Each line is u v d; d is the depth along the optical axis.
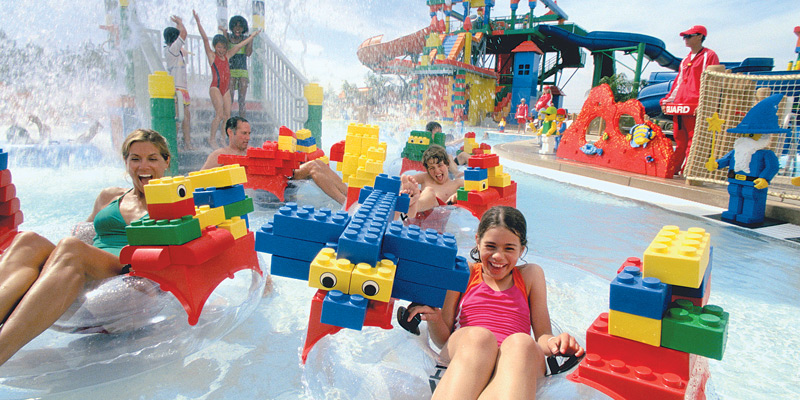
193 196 2.54
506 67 36.19
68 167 7.33
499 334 2.25
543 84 39.47
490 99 32.62
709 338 1.56
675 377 1.62
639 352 1.69
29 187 5.85
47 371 1.94
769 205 5.88
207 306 2.42
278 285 3.28
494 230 2.28
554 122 12.27
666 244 1.85
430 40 29.56
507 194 4.70
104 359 2.05
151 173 2.75
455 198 4.57
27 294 1.88
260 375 2.15
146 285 2.16
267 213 4.96
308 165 5.26
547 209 6.16
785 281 3.67
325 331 1.96
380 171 3.75
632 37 28.61
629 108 8.86
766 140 5.43
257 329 2.62
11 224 2.75
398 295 2.05
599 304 2.84
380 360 2.05
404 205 3.01
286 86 9.52
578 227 5.21
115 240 2.69
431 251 1.95
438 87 28.30
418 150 6.91
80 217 4.55
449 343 2.02
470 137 7.81
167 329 2.18
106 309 2.04
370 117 26.28
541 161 10.28
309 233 1.99
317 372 1.96
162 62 8.13
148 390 2.00
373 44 29.20
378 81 28.28
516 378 1.68
